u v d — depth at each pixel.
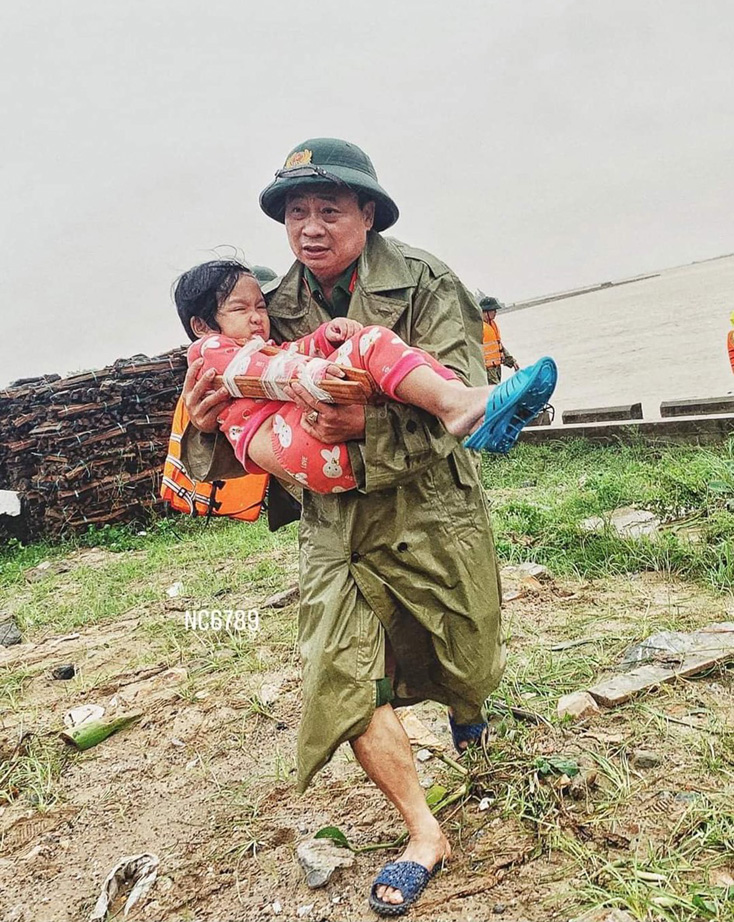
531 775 2.86
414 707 3.72
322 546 2.59
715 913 2.16
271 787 3.30
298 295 2.79
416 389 2.26
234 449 2.67
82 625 6.27
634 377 23.06
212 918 2.59
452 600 2.55
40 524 10.51
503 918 2.31
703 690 3.44
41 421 10.48
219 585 6.59
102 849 3.13
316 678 2.44
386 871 2.46
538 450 10.90
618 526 6.26
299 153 2.65
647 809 2.67
